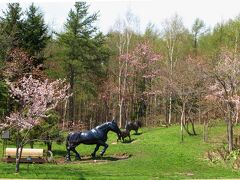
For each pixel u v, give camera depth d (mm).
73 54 52188
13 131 30672
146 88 58250
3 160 28609
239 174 25453
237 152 30344
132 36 63750
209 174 25062
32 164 27484
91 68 54000
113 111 59781
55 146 36938
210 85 38000
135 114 59125
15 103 37875
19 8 47969
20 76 41469
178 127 45312
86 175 22672
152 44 61625
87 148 35219
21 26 47656
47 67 50156
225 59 34562
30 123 27219
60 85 47750
